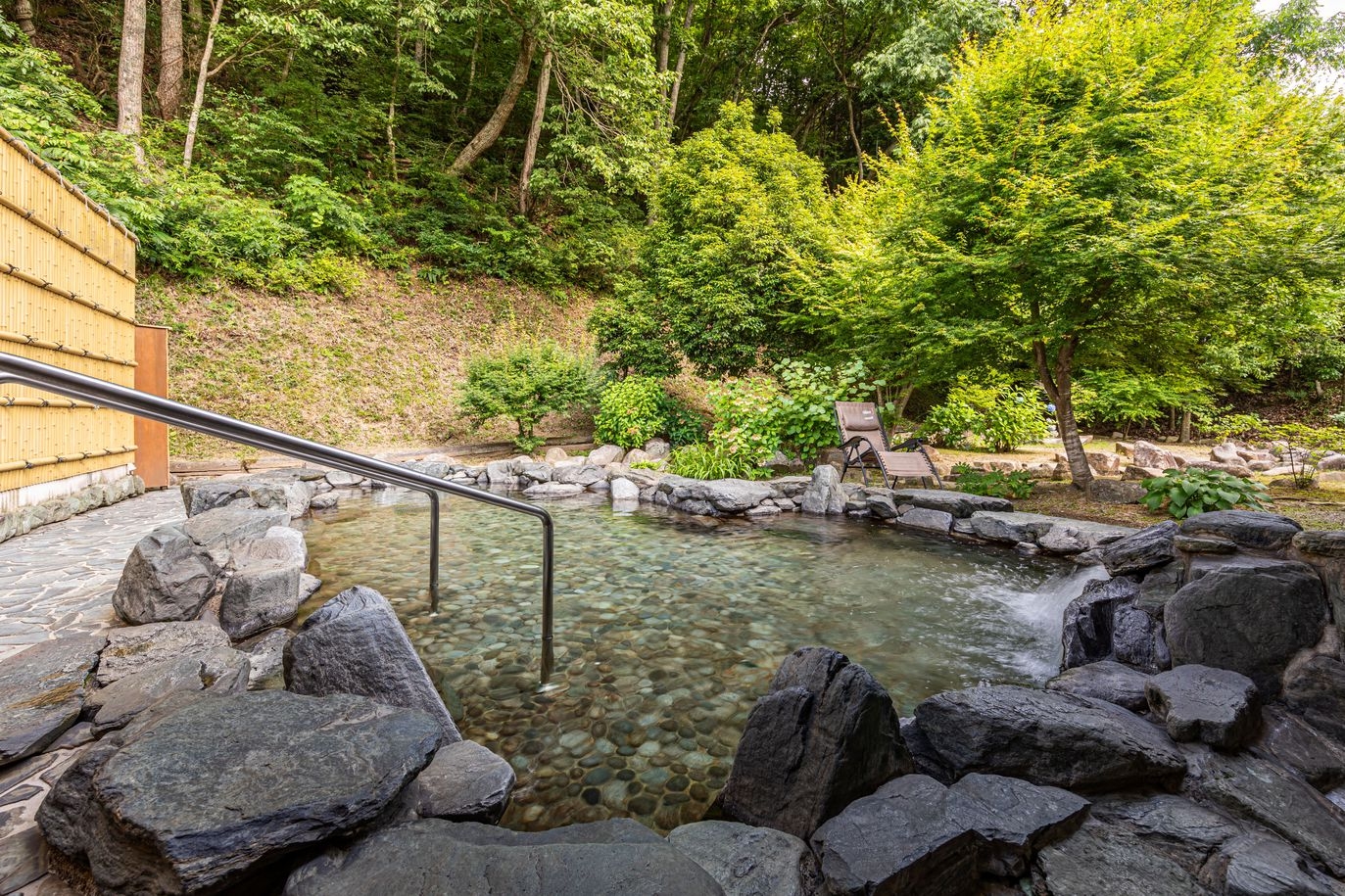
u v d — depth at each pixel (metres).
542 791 1.78
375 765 1.34
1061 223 4.99
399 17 11.25
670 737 2.09
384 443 8.84
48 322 4.36
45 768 1.52
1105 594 2.92
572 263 13.54
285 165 10.83
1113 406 9.40
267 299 9.55
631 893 1.09
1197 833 1.47
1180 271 4.71
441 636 2.96
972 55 6.07
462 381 10.45
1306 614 2.00
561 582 3.89
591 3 11.02
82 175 7.77
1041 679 2.61
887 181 7.94
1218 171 4.83
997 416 9.40
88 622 2.52
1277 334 5.57
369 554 4.45
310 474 7.18
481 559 4.37
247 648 2.54
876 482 7.46
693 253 9.52
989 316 5.95
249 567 3.11
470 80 13.83
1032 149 5.17
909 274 6.07
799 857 1.37
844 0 16.28
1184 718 1.79
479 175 13.83
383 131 12.86
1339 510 4.31
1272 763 1.72
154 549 2.66
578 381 9.53
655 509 6.47
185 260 8.84
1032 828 1.44
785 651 2.85
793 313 8.94
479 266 12.25
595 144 12.63
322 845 1.17
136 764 1.20
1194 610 2.23
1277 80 6.27
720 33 18.67
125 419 5.71
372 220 11.34
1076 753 1.66
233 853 1.06
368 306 10.65
